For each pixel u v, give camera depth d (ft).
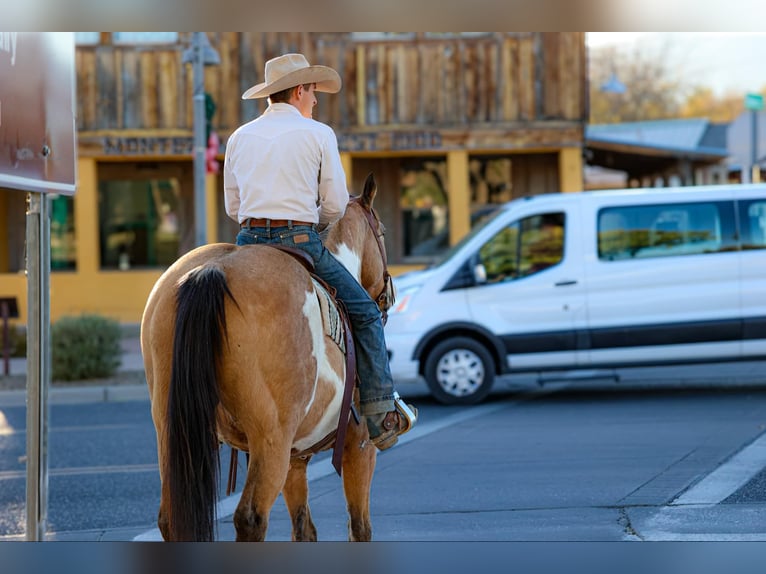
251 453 14.98
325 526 25.91
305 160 17.22
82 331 55.88
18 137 20.22
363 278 20.25
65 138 22.44
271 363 14.92
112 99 79.20
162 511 14.93
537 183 82.84
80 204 79.87
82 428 43.01
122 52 78.95
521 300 45.83
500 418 41.93
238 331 14.66
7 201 84.89
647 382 52.01
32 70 20.92
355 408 17.47
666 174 100.01
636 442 35.22
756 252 45.65
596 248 45.85
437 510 26.86
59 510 28.53
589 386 51.52
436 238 83.15
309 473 32.58
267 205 17.08
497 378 55.67
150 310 15.81
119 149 79.10
